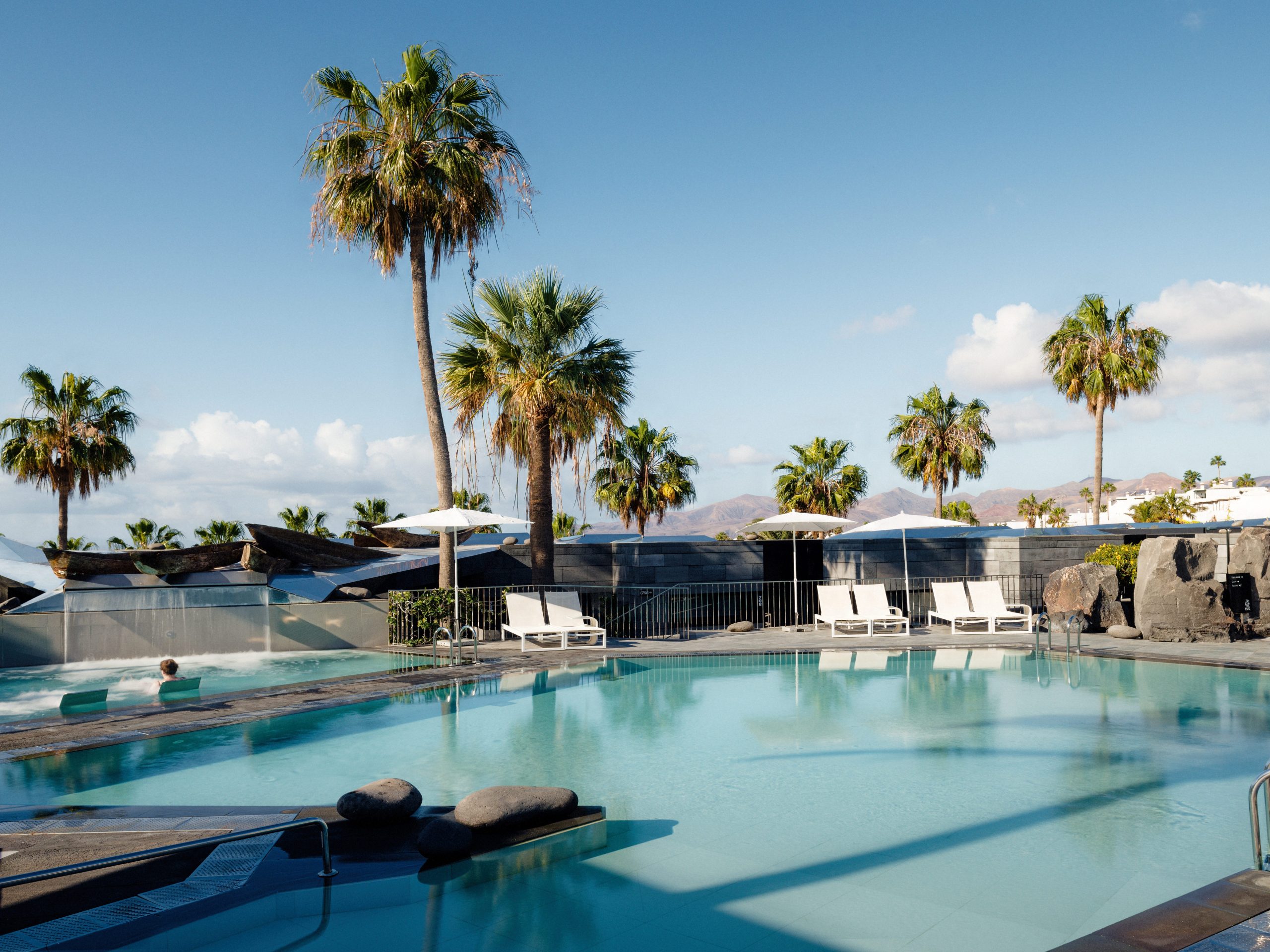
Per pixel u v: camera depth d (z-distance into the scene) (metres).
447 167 15.64
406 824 5.82
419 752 8.27
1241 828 5.98
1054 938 4.32
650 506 46.88
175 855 5.23
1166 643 15.55
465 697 11.17
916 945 4.25
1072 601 17.14
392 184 15.73
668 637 17.69
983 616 17.59
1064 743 8.52
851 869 5.27
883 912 4.64
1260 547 16.59
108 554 15.91
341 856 5.23
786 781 7.25
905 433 41.38
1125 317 34.03
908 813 6.37
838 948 4.22
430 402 16.77
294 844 5.42
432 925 4.40
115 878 4.86
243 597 15.84
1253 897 4.16
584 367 17.25
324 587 16.47
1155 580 15.98
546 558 18.05
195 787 6.98
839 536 22.22
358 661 14.46
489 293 17.56
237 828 5.72
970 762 7.86
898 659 14.57
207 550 16.62
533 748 8.45
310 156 16.08
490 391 17.75
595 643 16.45
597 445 18.44
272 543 17.31
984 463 40.59
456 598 14.49
